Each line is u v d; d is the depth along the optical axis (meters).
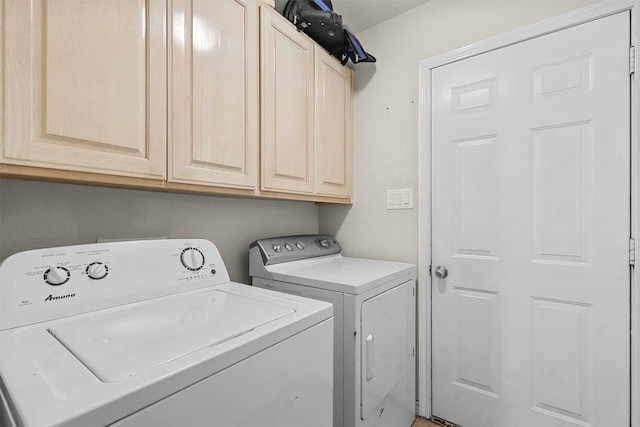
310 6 1.58
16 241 0.99
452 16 1.72
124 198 1.25
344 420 1.24
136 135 0.94
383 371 1.42
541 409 1.45
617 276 1.28
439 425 1.71
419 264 1.81
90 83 0.84
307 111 1.63
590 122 1.34
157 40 0.99
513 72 1.52
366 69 2.05
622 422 1.26
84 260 0.92
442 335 1.73
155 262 1.07
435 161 1.76
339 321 1.28
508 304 1.53
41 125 0.76
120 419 0.48
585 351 1.35
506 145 1.54
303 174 1.61
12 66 0.72
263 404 0.72
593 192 1.33
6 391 0.49
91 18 0.84
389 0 1.78
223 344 0.66
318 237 1.97
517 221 1.51
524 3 1.51
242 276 1.72
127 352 0.63
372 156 2.01
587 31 1.34
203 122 1.13
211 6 1.16
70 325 0.79
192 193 1.44
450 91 1.70
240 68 1.26
